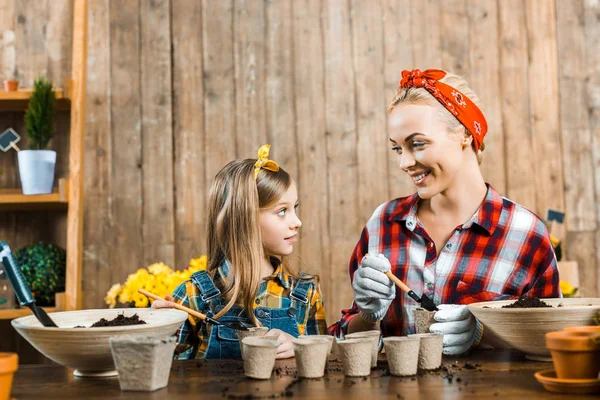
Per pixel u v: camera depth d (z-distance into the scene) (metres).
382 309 1.50
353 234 3.02
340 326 1.76
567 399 0.99
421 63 3.08
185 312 1.43
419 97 1.56
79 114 2.79
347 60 3.07
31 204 2.78
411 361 1.19
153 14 3.07
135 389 1.11
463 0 3.10
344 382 1.15
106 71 3.04
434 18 3.09
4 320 2.88
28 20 3.04
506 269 1.65
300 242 3.01
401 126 1.55
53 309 2.65
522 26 3.10
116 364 1.12
